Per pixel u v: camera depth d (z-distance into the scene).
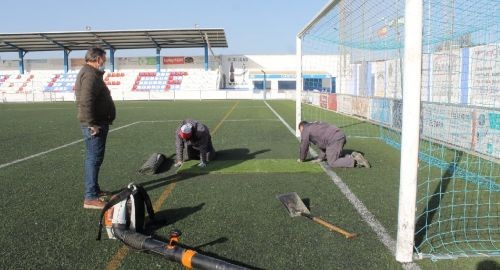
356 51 16.95
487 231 4.16
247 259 3.49
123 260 3.48
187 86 48.72
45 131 13.31
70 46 47.72
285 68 52.34
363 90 16.27
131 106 30.00
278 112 21.95
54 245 3.81
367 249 3.68
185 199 5.23
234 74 52.56
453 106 8.83
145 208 4.50
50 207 4.96
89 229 4.22
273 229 4.16
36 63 51.91
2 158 8.27
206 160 7.23
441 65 9.20
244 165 7.23
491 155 7.81
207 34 42.22
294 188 5.71
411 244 3.40
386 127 13.07
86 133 4.83
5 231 4.17
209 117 18.70
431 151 8.55
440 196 5.37
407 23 3.17
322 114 19.84
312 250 3.66
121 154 8.62
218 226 4.25
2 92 46.12
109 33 41.31
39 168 7.29
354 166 6.98
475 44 8.06
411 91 3.21
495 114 7.67
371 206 4.89
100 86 4.81
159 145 9.91
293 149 9.16
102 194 5.32
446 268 3.32
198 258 3.24
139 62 51.56
